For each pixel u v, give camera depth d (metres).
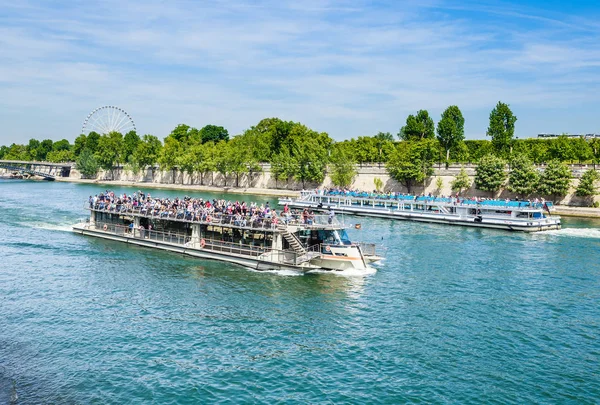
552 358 35.69
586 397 30.67
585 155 134.00
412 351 36.44
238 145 182.25
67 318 41.72
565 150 131.75
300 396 30.30
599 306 46.59
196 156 188.38
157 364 34.03
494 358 35.56
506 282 53.91
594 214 104.94
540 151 136.25
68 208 112.75
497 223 91.44
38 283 51.06
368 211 111.25
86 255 63.16
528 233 86.38
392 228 91.56
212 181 192.38
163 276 54.00
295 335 38.97
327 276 54.88
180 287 50.19
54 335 38.38
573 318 43.44
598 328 41.28
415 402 29.83
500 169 120.56
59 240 72.38
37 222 89.44
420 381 32.22
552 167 112.31
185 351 36.00
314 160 156.25
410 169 134.50
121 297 47.00
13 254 63.22
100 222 77.25
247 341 37.75
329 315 43.12
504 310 45.16
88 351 35.81
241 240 60.84
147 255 63.50
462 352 36.44
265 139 196.25
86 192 163.25
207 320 41.62
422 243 75.69
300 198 126.25
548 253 68.62
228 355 35.50
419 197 106.94
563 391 31.33
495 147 145.00
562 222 99.25
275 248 57.34
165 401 29.66
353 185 151.00
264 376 32.62
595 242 77.50
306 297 47.66
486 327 41.12
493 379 32.62
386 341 38.06
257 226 58.47
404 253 67.81
